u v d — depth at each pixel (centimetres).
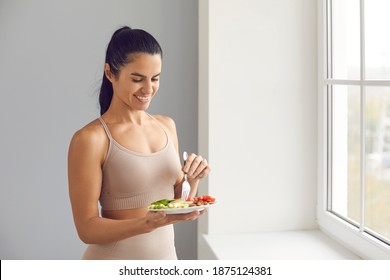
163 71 246
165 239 156
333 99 210
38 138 243
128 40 142
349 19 196
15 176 244
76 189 145
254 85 213
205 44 216
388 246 170
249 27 212
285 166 218
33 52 240
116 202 149
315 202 221
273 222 219
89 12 241
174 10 244
